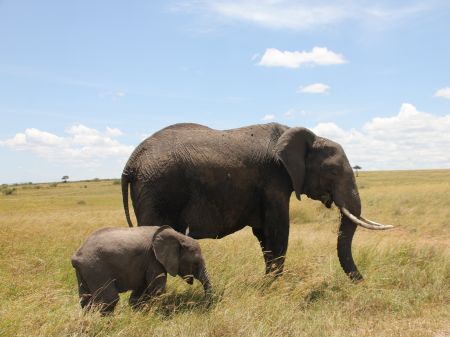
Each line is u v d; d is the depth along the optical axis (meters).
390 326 6.52
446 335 6.14
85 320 5.99
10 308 6.50
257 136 8.90
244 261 9.47
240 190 8.52
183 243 7.09
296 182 8.78
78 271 6.50
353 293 7.82
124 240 6.70
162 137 8.48
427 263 9.52
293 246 12.16
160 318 6.57
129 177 8.45
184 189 8.21
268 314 6.56
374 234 17.12
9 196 65.19
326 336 6.08
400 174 87.06
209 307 6.95
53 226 16.97
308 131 9.18
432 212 21.28
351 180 9.20
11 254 10.48
